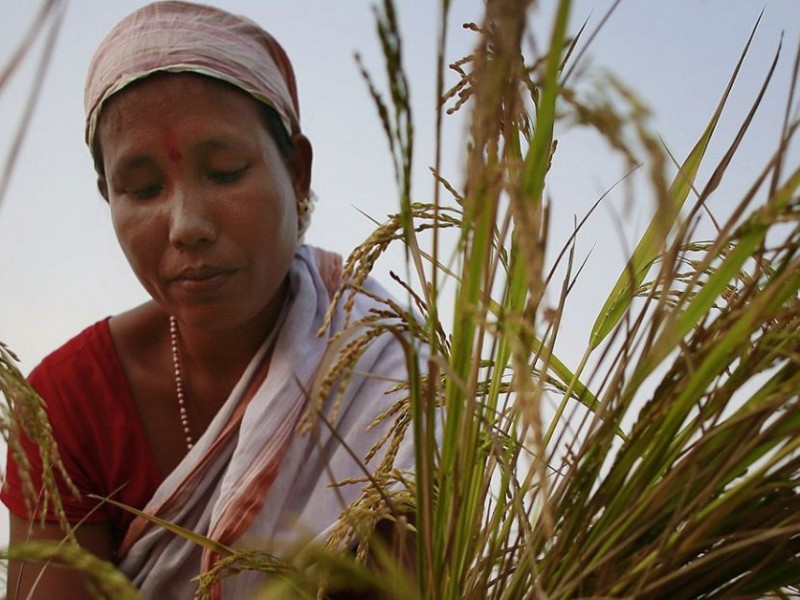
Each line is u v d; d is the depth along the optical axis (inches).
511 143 22.1
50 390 44.8
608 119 13.8
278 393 41.2
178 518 41.8
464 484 22.9
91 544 43.3
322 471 41.2
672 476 21.6
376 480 25.4
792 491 23.3
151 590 41.7
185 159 36.4
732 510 22.8
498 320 21.7
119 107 36.7
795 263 19.9
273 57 41.4
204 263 36.6
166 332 45.9
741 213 19.8
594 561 22.7
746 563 23.5
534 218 18.5
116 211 37.7
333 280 45.9
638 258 26.4
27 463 22.3
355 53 18.9
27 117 16.0
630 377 22.1
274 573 24.1
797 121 19.6
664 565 22.0
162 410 45.0
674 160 26.4
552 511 22.9
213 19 38.3
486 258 21.1
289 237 39.4
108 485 44.4
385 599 29.2
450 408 22.2
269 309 43.4
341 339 20.9
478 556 24.4
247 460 40.0
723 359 21.2
